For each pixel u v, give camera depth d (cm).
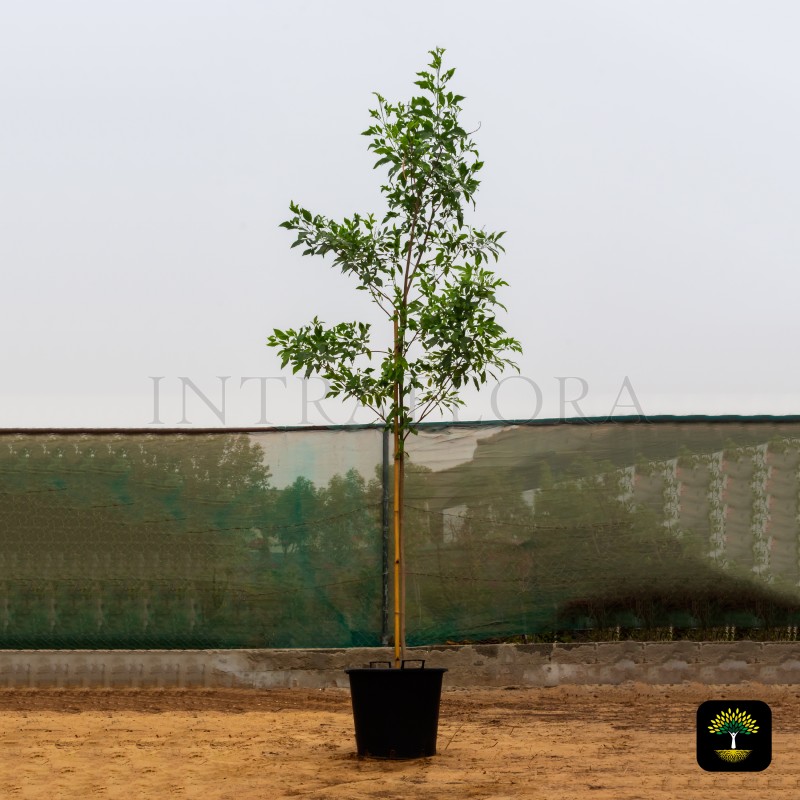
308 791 570
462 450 1034
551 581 1027
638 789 561
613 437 1038
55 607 1028
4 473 1038
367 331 690
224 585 1025
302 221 694
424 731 659
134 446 1039
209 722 825
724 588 1031
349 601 1022
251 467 1034
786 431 1042
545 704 939
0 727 796
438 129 684
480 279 680
